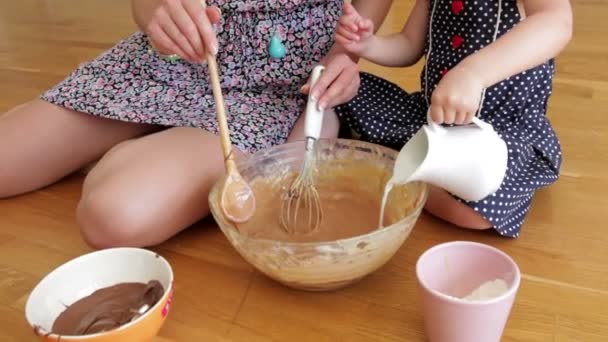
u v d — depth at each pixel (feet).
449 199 3.10
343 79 3.15
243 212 2.90
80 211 3.03
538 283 2.78
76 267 2.58
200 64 3.76
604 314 2.58
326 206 3.13
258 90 3.81
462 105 2.59
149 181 3.04
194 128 3.42
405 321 2.61
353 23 3.39
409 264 2.97
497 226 3.01
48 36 7.06
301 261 2.50
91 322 2.40
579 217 3.22
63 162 3.84
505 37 2.82
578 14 6.54
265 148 3.35
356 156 3.25
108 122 3.90
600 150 3.83
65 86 3.82
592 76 4.92
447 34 3.43
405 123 3.67
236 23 3.67
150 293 2.48
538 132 3.38
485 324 2.23
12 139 3.67
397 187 3.02
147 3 3.77
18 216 3.60
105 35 6.98
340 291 2.81
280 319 2.67
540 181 3.17
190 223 3.24
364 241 2.46
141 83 3.79
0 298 2.92
